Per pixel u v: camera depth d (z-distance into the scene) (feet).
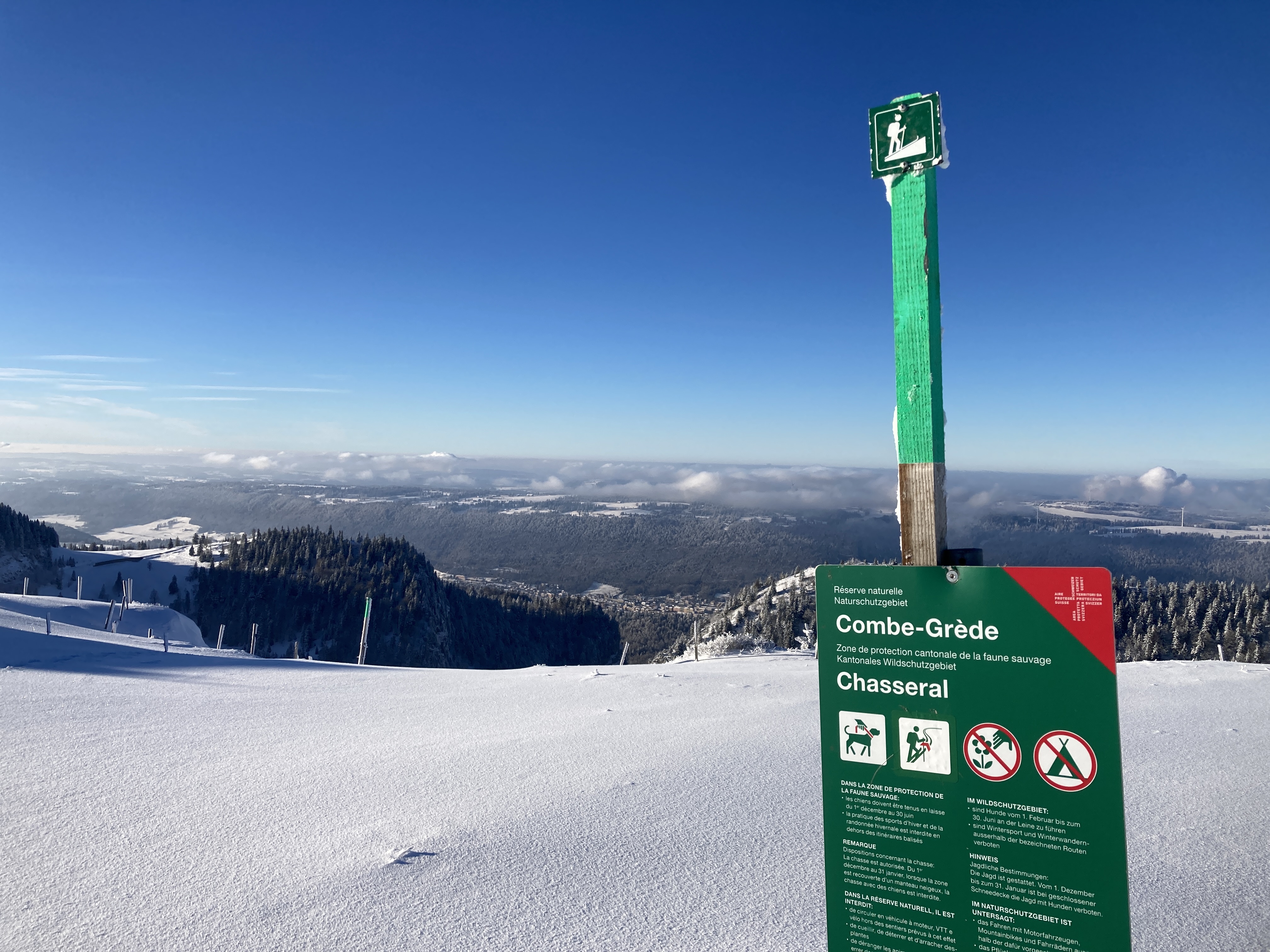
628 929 10.85
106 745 22.09
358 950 10.21
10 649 43.32
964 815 6.56
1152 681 34.22
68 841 14.20
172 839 14.33
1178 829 14.49
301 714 28.78
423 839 14.35
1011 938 6.31
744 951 10.19
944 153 7.24
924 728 6.78
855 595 7.22
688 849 13.80
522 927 10.89
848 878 7.13
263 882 12.37
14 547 360.28
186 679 39.01
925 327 7.30
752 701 30.94
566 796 17.06
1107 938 5.87
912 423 7.33
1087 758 6.00
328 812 15.98
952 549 7.35
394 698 33.91
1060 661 6.16
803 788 17.57
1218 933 10.50
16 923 10.96
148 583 377.91
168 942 10.43
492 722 26.94
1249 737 22.02
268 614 377.09
